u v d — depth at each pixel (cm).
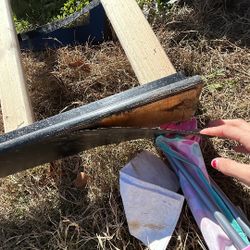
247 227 128
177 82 124
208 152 157
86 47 190
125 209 138
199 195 136
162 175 144
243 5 204
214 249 127
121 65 181
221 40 190
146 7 205
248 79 178
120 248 139
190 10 202
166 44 187
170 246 137
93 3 185
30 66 183
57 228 144
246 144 130
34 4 222
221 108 170
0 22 158
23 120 136
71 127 120
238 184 148
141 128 128
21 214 151
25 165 135
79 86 180
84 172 157
